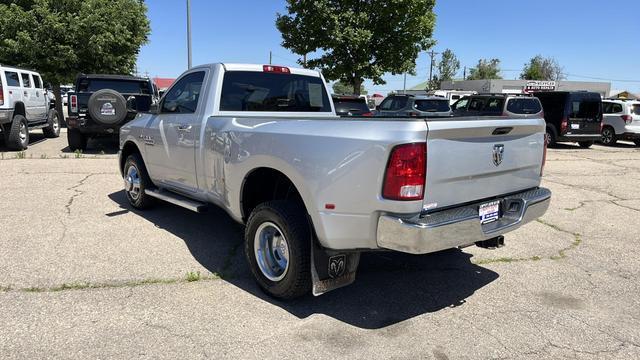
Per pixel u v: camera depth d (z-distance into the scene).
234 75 5.02
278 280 3.82
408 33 19.62
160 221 5.97
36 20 18.06
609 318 3.76
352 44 18.78
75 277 4.19
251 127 4.10
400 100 17.27
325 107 5.80
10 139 11.75
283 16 20.20
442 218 3.24
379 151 3.12
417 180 3.10
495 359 3.14
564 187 9.44
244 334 3.36
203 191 4.94
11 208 6.35
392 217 3.14
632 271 4.81
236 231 5.66
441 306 3.91
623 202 8.14
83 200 6.91
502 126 3.63
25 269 4.32
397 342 3.31
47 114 15.02
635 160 14.03
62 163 10.15
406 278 4.48
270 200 4.16
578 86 66.31
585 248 5.53
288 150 3.64
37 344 3.14
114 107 10.78
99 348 3.12
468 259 5.03
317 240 3.57
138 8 21.08
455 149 3.32
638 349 3.31
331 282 3.63
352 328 3.49
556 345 3.34
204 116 4.82
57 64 18.64
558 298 4.11
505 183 3.88
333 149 3.35
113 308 3.67
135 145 6.33
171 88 5.64
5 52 18.08
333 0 19.06
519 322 3.66
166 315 3.59
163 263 4.60
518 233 6.07
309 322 3.56
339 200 3.34
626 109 18.12
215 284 4.18
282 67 5.41
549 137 17.16
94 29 18.66
